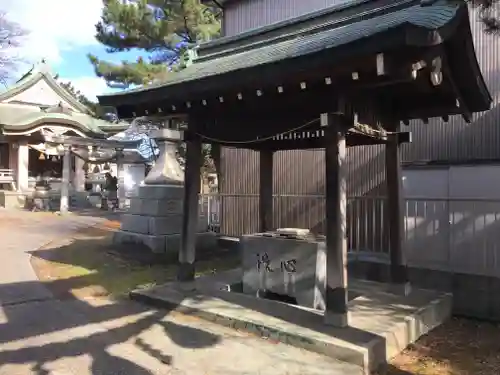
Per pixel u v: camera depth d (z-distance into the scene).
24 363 3.90
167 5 15.98
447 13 3.82
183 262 5.95
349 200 8.25
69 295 6.21
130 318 5.18
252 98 4.86
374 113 5.15
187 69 6.51
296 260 5.49
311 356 4.04
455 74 4.50
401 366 4.28
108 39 16.56
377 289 6.18
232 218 10.63
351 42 3.57
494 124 6.88
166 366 3.87
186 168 5.93
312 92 4.53
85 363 3.92
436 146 7.39
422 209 6.89
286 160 9.46
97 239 10.95
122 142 19.98
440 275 6.35
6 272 7.52
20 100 25.14
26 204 20.80
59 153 19.41
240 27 10.91
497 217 6.14
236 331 4.70
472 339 5.10
